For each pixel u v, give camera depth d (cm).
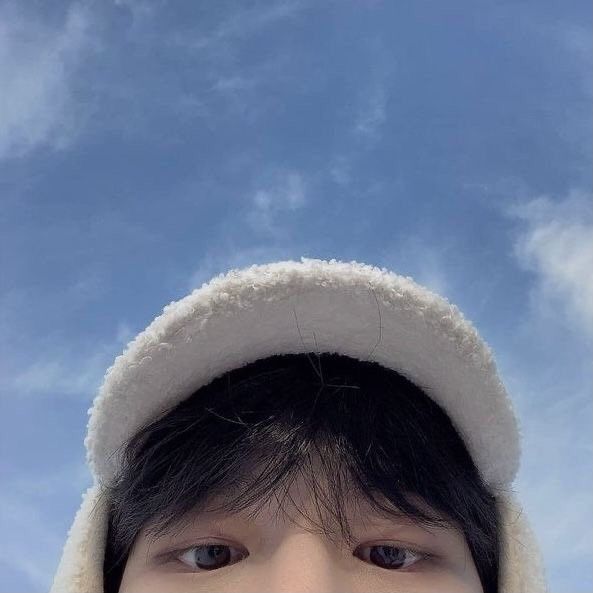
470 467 25
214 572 22
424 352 24
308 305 23
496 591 26
